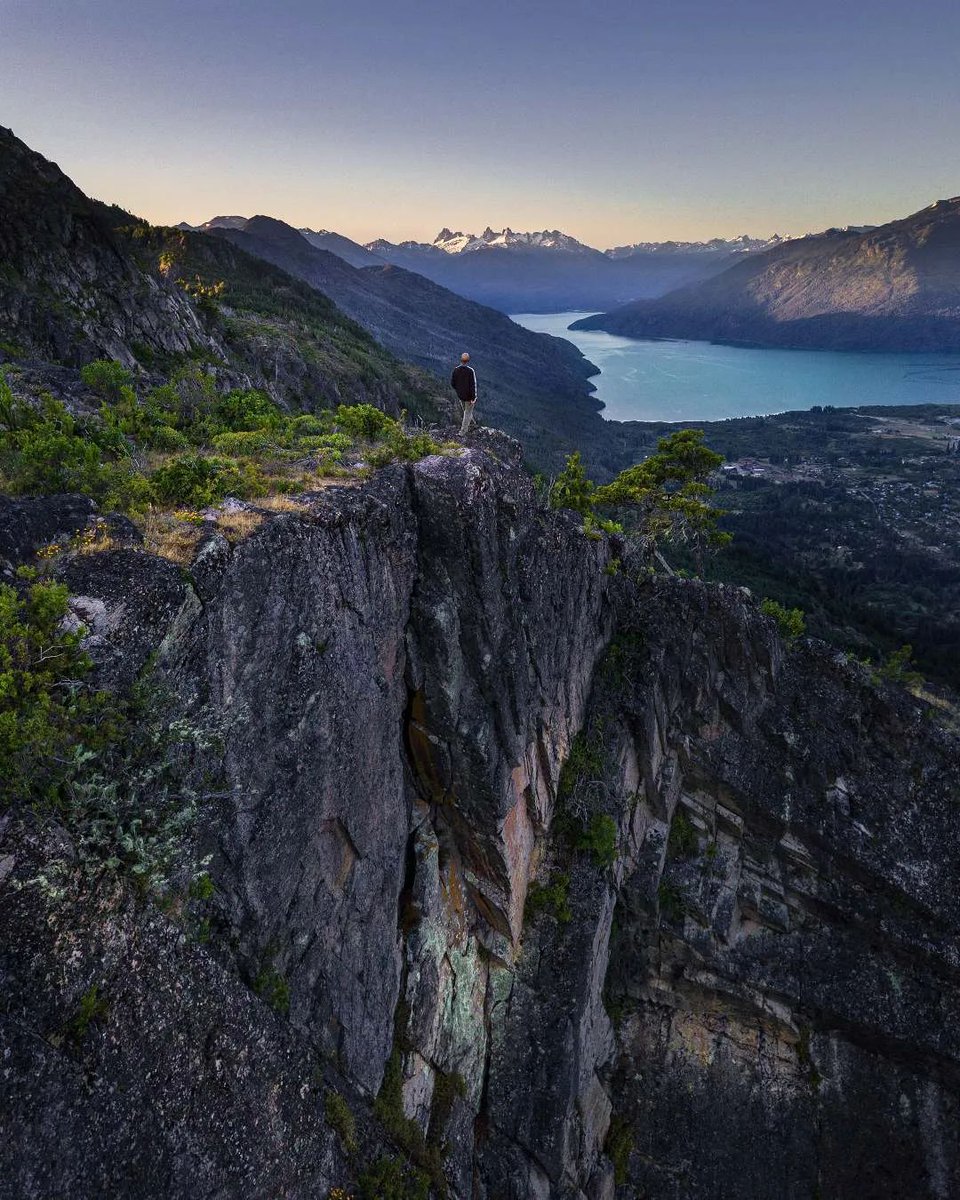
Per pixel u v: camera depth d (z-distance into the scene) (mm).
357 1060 17422
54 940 9625
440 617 20797
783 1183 28094
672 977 31234
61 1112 9055
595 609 31469
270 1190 12336
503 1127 23078
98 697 11172
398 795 20703
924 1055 29531
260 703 14625
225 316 96125
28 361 29797
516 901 25078
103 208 109688
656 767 32375
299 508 16891
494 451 27109
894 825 32688
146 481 16391
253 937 14289
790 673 35656
